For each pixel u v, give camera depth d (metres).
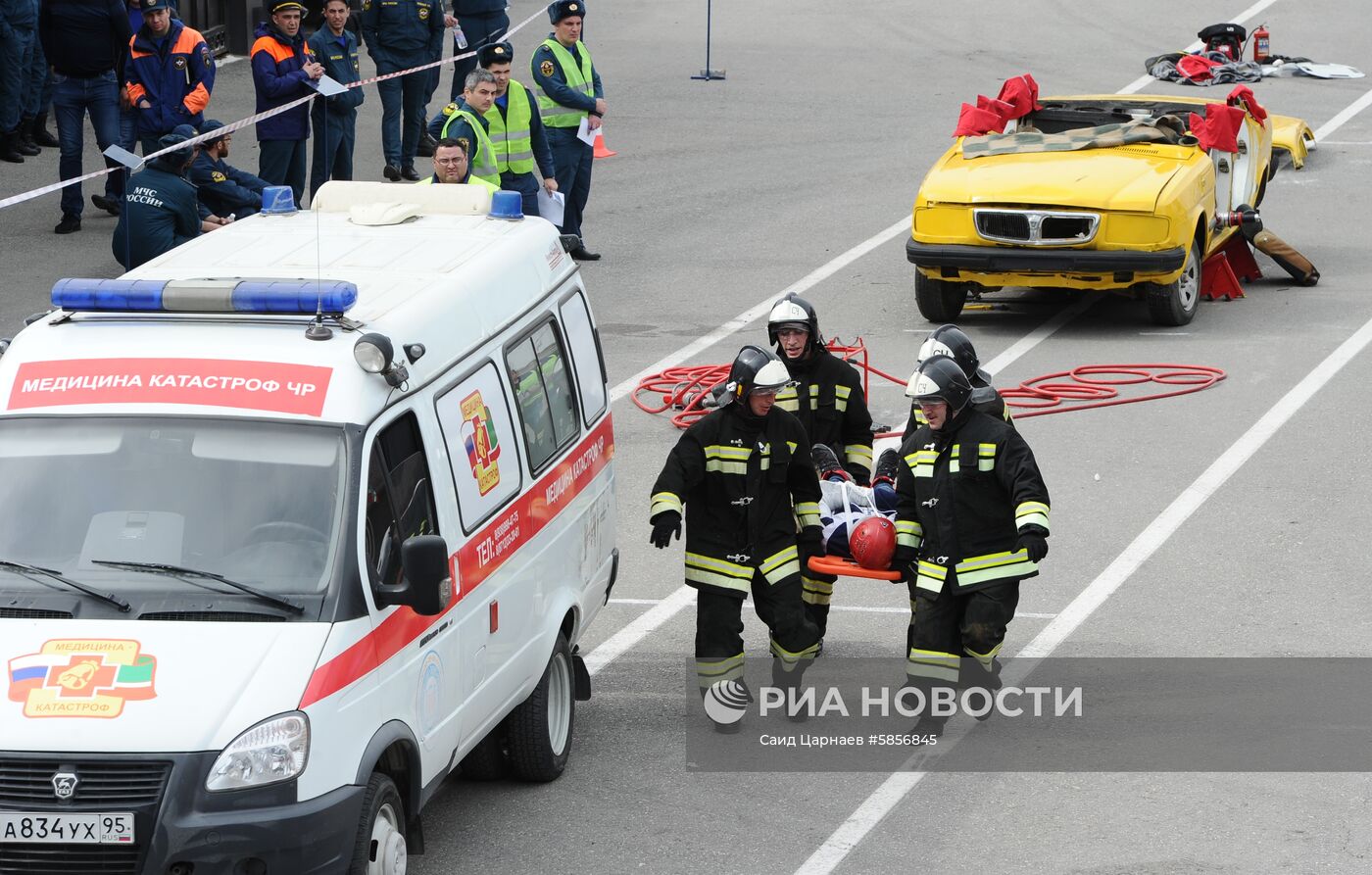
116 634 11.80
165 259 15.12
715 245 35.78
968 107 32.06
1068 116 32.91
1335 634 18.39
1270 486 22.66
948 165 30.27
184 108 31.69
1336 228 36.56
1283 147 39.84
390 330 13.15
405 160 38.78
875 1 63.72
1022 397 26.41
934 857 14.04
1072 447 24.27
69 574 12.18
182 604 11.98
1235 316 30.81
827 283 33.09
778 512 16.52
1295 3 62.00
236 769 11.27
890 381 27.25
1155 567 20.22
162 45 31.48
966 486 15.88
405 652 12.57
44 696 11.43
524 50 54.16
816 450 17.84
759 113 47.78
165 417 12.65
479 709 13.90
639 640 18.80
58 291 13.18
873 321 30.72
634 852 14.16
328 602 12.02
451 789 15.45
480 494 13.95
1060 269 28.70
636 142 44.66
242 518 12.35
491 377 14.48
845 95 49.78
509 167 30.09
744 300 31.92
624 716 16.98
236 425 12.59
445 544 12.16
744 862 13.98
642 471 23.66
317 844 11.46
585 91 33.69
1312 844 14.15
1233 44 52.38
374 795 12.14
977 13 61.31
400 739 12.43
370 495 12.52
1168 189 28.62
